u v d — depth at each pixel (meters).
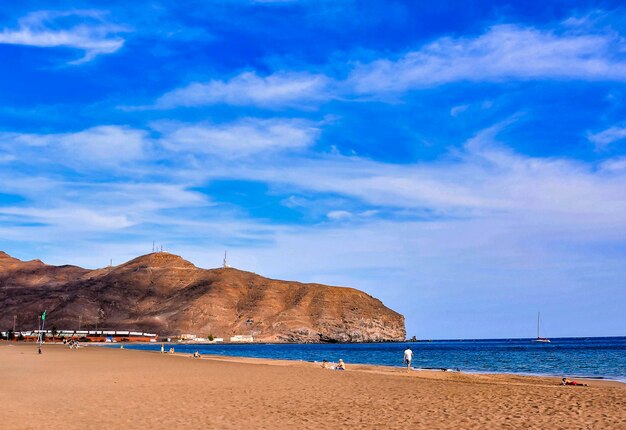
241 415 19.58
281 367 52.75
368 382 33.84
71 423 17.64
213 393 26.97
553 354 117.62
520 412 19.78
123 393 26.80
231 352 154.38
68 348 120.62
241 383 32.84
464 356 112.00
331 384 32.28
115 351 107.81
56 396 25.30
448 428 16.64
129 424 17.56
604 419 18.06
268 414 19.83
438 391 27.75
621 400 23.11
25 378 35.84
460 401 23.25
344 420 18.39
